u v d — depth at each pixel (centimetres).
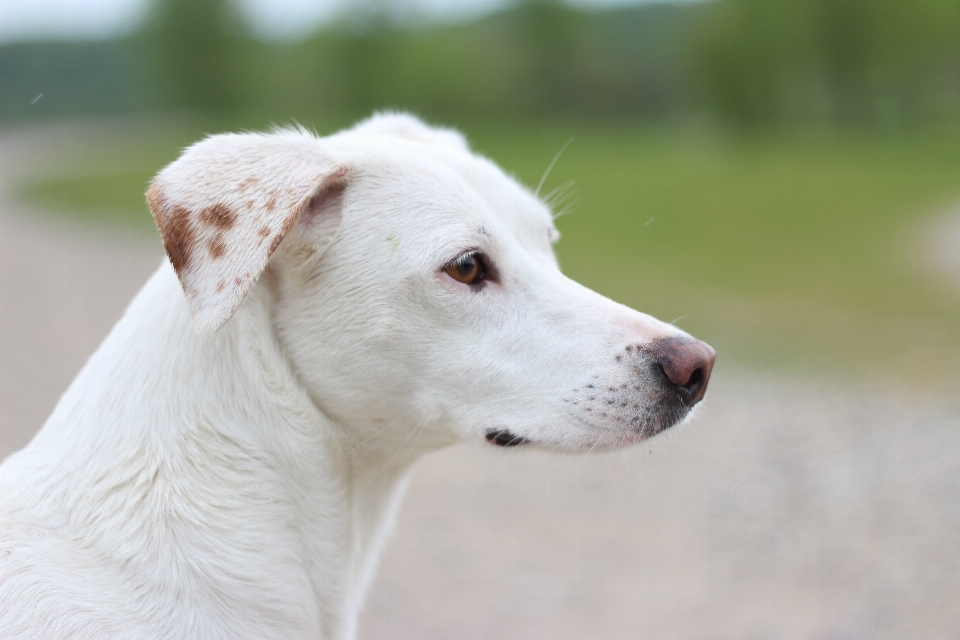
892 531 527
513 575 492
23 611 213
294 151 247
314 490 253
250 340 245
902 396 759
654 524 557
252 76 5819
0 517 230
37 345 989
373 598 466
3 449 639
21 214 2291
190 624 224
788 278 1245
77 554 226
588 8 5834
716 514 568
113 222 2109
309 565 251
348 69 5725
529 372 260
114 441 238
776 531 537
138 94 6281
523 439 260
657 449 280
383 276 254
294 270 253
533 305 266
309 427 252
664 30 5872
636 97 5525
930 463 622
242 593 232
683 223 1802
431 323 258
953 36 4375
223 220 232
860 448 655
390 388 259
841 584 470
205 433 238
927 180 2422
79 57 6378
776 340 942
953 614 432
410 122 328
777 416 731
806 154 3341
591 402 257
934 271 1249
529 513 584
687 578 484
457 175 272
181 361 242
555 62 5612
